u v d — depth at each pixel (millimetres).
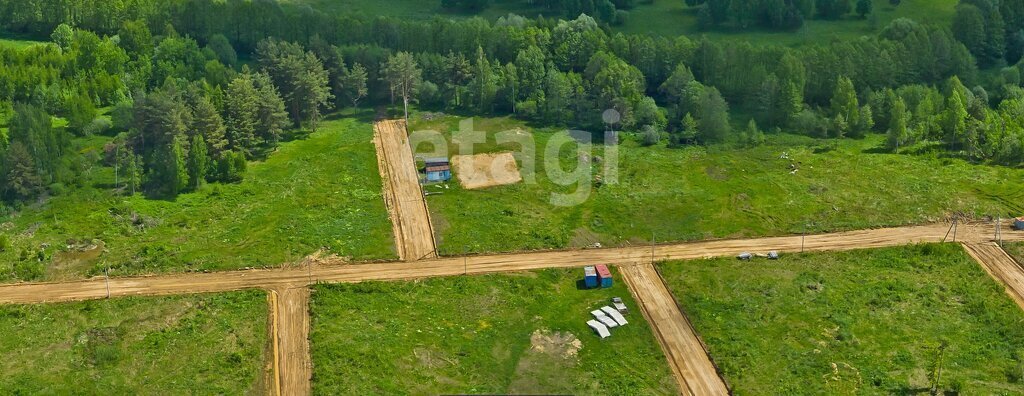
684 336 142625
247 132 196750
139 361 134125
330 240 166500
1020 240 168500
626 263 161875
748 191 185000
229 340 139000
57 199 176250
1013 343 139250
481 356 136375
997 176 190250
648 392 130250
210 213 174375
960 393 127938
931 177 190000
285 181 186375
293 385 130500
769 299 150125
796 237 170250
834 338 140750
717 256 163625
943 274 157250
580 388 130000
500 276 156750
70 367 132875
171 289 151750
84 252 161375
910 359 135625
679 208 178875
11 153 176000
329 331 140625
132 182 180625
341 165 193250
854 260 161750
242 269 157625
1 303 147500
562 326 144000
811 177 190500
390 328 142125
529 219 174250
